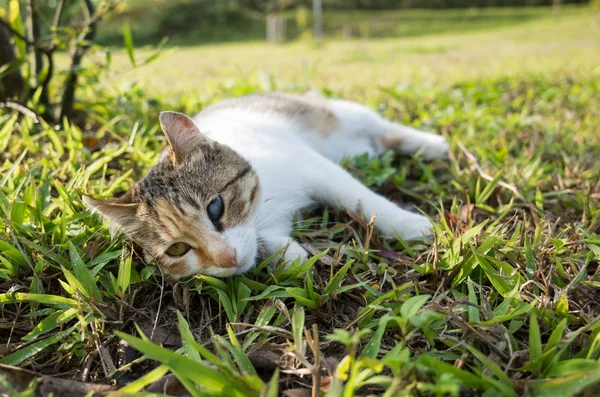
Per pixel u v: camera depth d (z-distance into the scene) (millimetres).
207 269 360
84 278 329
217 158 395
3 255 361
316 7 4320
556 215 432
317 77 1330
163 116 379
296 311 290
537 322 284
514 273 323
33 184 407
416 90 952
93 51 641
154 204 363
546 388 235
